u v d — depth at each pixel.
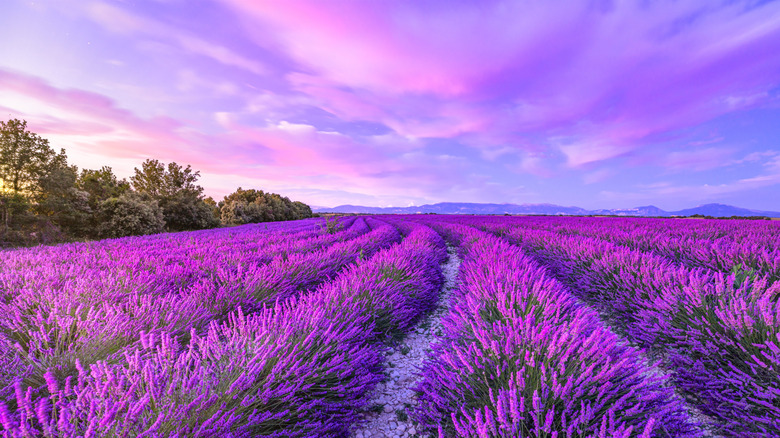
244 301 3.96
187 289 4.66
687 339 2.84
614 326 4.20
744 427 2.08
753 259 4.82
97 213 21.69
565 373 1.93
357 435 2.25
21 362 2.15
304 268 5.77
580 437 1.55
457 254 11.12
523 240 10.85
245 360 2.02
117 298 3.60
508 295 3.43
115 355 2.44
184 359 1.81
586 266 5.75
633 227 14.41
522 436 1.57
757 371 2.22
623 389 1.92
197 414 1.56
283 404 2.02
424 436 2.20
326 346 2.57
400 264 5.66
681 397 2.57
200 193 34.16
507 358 2.13
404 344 3.90
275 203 54.78
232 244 9.98
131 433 1.43
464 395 2.12
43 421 1.20
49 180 19.58
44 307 2.97
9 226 17.42
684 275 3.73
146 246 9.40
